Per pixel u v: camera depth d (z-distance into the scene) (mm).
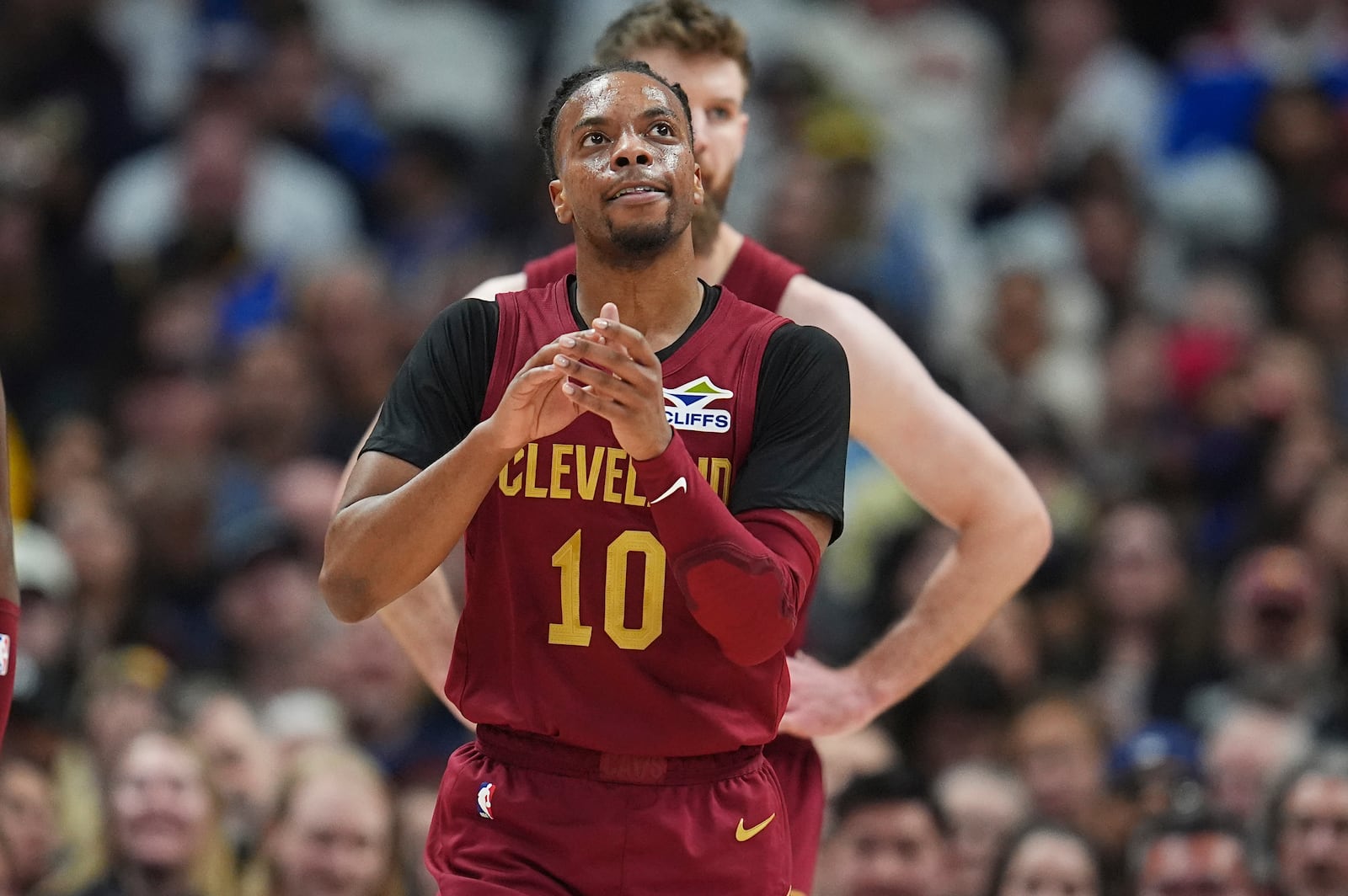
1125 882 22953
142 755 22750
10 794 22891
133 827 22484
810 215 37562
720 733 12344
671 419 12305
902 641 16047
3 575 12859
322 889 21547
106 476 34125
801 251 37344
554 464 12250
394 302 39031
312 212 40875
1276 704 26719
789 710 15547
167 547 32031
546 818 12367
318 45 44094
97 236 40688
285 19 43094
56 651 27062
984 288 39875
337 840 21609
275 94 42312
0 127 41594
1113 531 30859
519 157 42156
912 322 36062
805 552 12016
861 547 32719
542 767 12453
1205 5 48188
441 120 44531
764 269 16109
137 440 35031
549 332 12570
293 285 38375
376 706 27391
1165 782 25109
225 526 33500
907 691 16016
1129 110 45594
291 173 41250
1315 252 40562
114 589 30484
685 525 11391
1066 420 36344
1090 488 34625
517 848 12391
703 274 16094
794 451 12250
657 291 12461
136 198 40438
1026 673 28797
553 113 12641
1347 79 44062
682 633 12273
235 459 34500
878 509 32812
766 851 12727
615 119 12250
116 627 30438
